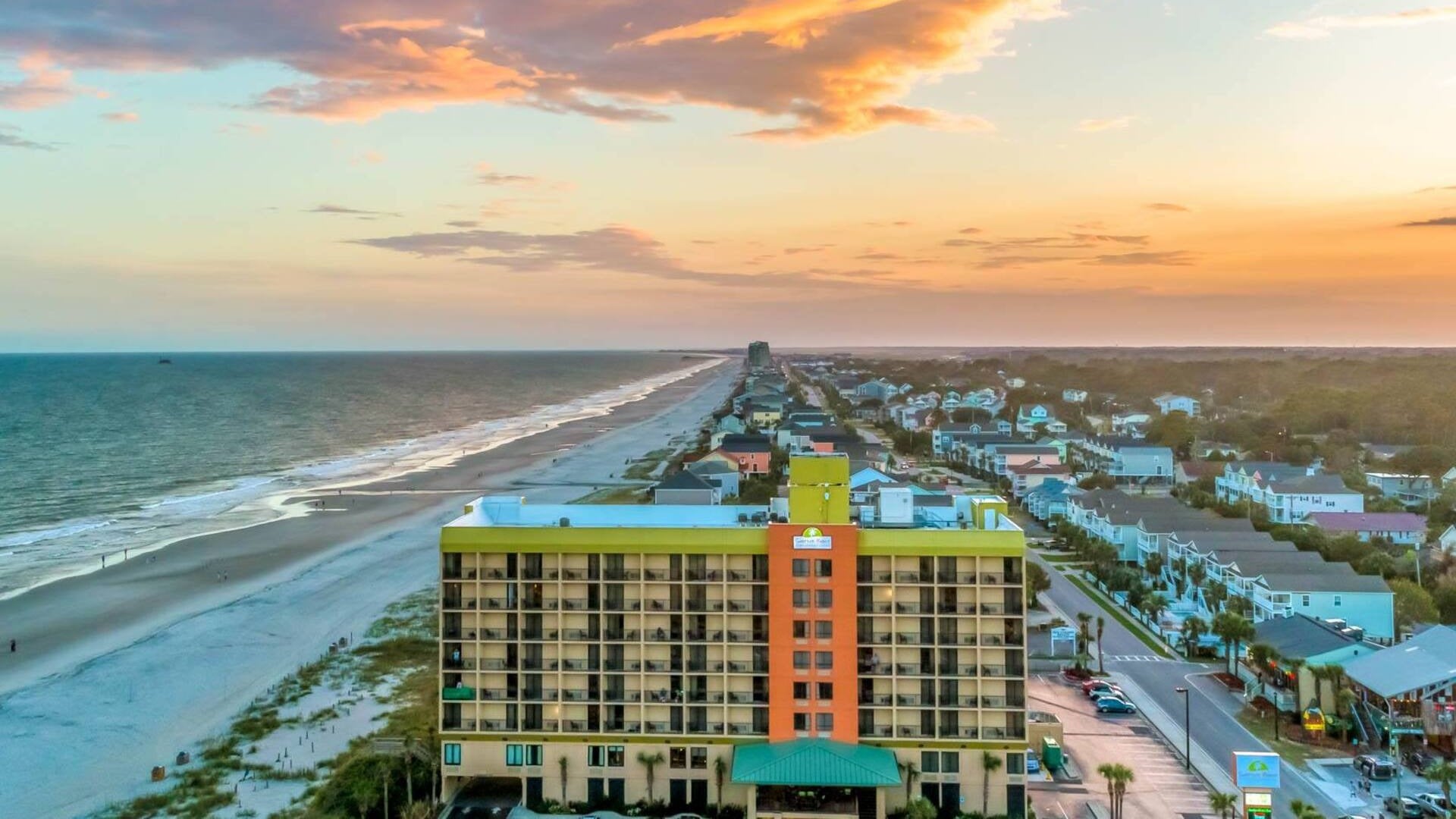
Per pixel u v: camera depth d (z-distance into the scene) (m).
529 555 85.19
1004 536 82.44
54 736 102.00
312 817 82.19
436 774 86.88
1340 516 173.00
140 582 164.62
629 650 84.25
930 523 94.81
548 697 84.50
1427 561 150.00
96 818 83.94
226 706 110.31
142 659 126.12
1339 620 117.06
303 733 101.94
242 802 86.19
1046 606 144.50
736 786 82.81
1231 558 139.88
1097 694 106.62
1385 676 95.62
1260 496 196.62
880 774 77.56
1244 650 120.56
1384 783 85.00
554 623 84.75
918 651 82.81
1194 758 91.88
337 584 163.38
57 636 135.62
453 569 85.69
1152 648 124.88
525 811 82.81
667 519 94.38
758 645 83.31
